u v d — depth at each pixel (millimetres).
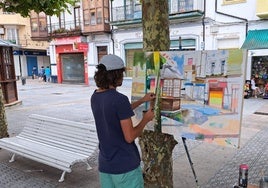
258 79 13242
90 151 3969
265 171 4176
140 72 2711
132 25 18000
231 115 2273
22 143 4637
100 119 2137
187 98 2479
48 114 9328
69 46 22172
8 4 5770
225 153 5062
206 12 14539
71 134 4375
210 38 14672
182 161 4695
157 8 2748
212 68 2332
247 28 13297
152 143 2920
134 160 2178
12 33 30562
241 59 2189
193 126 2480
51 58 23969
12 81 11094
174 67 2516
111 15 18953
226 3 13773
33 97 14180
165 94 2578
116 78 2096
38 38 23906
